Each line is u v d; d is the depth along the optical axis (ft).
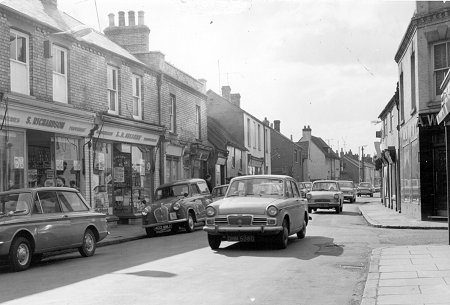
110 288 23.72
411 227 53.36
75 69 56.18
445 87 33.24
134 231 57.47
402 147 75.36
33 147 49.88
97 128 57.93
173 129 83.61
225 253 35.53
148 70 73.77
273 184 40.45
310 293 22.58
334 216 75.92
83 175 56.59
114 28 79.82
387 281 23.95
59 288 24.16
